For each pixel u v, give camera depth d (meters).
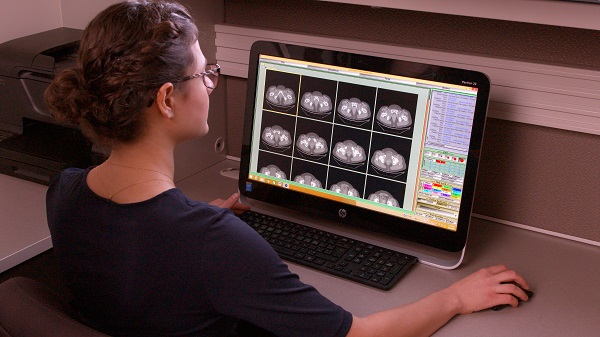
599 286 1.31
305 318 0.95
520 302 1.24
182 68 0.95
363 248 1.39
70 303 1.09
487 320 1.18
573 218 1.51
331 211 1.48
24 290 0.97
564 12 1.23
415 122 1.35
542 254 1.44
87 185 0.98
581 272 1.37
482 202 1.61
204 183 1.73
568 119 1.43
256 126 1.54
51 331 0.88
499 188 1.58
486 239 1.50
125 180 0.95
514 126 1.52
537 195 1.54
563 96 1.42
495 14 1.29
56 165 1.52
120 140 0.95
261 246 0.94
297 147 1.50
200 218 0.93
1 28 1.74
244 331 1.21
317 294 0.98
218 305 0.93
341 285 1.28
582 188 1.48
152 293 0.93
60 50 1.62
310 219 1.53
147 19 0.92
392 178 1.39
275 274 0.94
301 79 1.47
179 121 0.98
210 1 1.76
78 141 1.57
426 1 1.34
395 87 1.36
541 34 1.44
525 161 1.53
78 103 0.92
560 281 1.32
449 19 1.53
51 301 0.99
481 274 1.25
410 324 1.08
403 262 1.35
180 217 0.92
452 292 1.19
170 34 0.92
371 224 1.43
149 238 0.92
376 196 1.42
